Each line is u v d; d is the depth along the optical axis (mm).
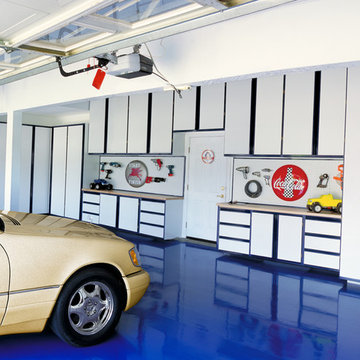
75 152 8461
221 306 3660
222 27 3498
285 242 5227
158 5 2682
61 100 5207
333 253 4840
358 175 4500
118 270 2814
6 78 4977
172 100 6574
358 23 2779
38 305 2395
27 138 8734
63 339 2568
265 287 4332
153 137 6895
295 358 2680
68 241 2584
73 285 2549
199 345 2812
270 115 5441
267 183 5902
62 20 2770
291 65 3084
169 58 3914
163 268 4969
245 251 5602
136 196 7059
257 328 3178
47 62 4195
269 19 3191
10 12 2725
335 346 2895
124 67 3607
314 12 2959
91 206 7996
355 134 4512
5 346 2666
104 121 7801
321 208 5078
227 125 5863
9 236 2385
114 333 2941
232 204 5898
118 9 2736
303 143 5168
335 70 4914
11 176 6262
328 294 4168
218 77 3545
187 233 7016
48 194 9156
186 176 7023
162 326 3123
